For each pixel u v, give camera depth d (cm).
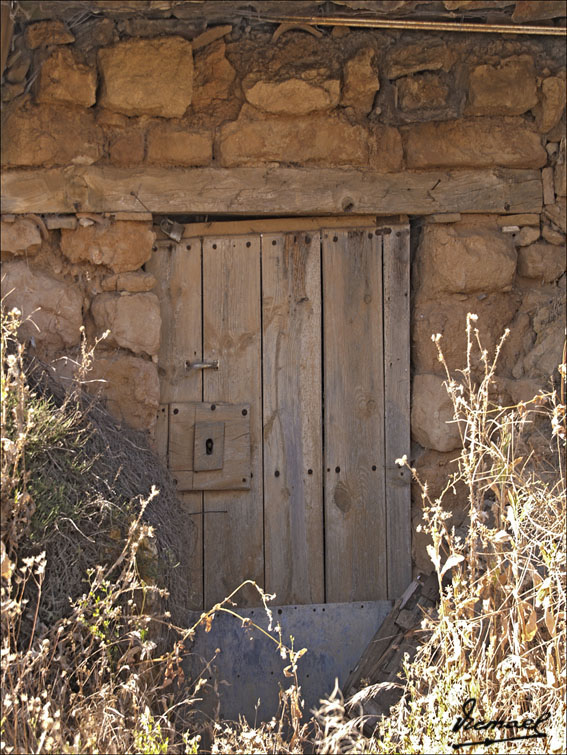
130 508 323
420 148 414
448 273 414
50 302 389
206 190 405
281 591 417
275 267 420
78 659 288
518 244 423
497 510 297
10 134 388
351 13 402
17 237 388
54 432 319
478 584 308
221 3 395
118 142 399
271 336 420
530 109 421
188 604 408
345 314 423
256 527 417
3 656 259
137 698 273
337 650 416
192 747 269
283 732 393
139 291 402
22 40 390
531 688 266
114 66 392
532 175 422
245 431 416
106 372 393
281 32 407
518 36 418
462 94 415
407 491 423
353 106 413
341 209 412
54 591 295
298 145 409
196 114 406
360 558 421
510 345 423
